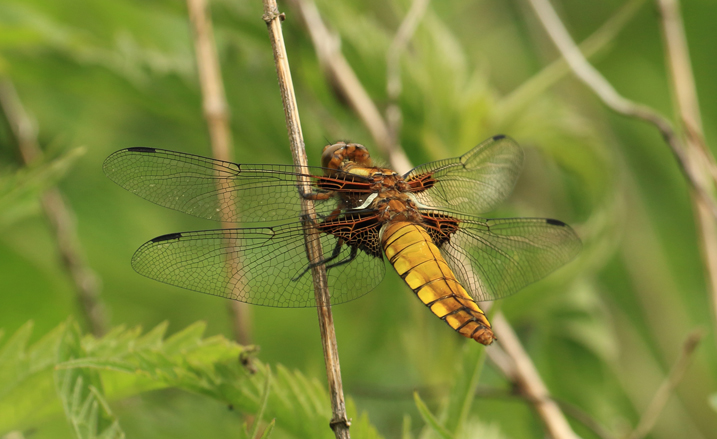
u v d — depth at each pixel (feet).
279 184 3.68
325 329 3.61
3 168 3.83
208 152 3.91
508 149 3.74
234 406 3.61
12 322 3.77
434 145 3.80
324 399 3.62
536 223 3.71
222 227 3.67
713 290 3.77
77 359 3.59
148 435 3.69
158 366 3.60
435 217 3.69
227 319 3.91
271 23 3.64
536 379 3.73
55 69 3.75
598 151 3.84
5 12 3.78
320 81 3.81
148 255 3.65
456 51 3.82
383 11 3.87
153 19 3.82
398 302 3.82
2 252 3.78
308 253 3.66
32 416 3.61
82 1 3.80
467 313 3.64
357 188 3.68
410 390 3.81
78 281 3.77
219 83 3.75
